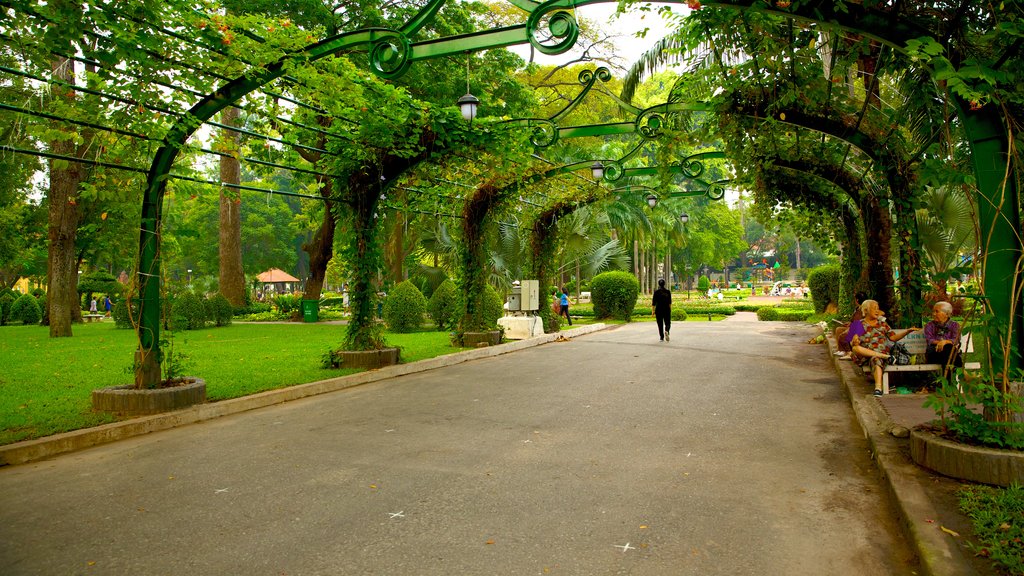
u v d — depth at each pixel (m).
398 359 11.06
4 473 5.14
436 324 20.38
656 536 3.64
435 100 18.03
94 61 6.61
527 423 6.66
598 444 5.75
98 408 6.93
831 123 8.05
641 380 9.52
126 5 6.03
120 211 8.41
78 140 7.51
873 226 10.12
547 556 3.38
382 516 4.01
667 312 15.82
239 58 7.09
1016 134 4.50
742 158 9.82
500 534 3.69
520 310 17.38
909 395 7.24
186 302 20.31
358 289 10.88
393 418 7.02
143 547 3.58
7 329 22.62
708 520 3.87
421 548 3.51
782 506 4.11
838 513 3.96
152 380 7.29
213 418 7.16
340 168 10.71
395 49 7.16
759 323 23.09
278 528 3.83
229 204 27.94
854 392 7.58
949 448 4.23
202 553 3.49
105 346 14.94
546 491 4.45
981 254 4.49
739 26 6.32
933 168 4.61
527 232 17.83
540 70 27.30
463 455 5.44
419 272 25.33
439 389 8.96
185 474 4.99
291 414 7.32
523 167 12.27
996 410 4.22
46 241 30.23
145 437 6.30
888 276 10.04
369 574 3.20
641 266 43.09
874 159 8.10
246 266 56.06
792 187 12.85
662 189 11.84
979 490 3.92
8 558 3.46
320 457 5.43
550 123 11.37
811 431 6.16
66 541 3.68
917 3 4.84
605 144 31.02
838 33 5.63
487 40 6.77
